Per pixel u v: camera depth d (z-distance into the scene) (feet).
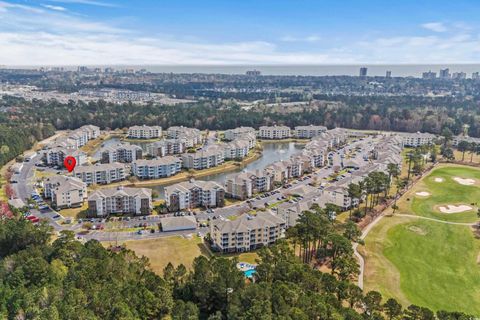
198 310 395.96
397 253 575.79
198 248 586.86
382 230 651.25
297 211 653.30
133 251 516.32
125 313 353.72
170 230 641.81
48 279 422.82
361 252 573.33
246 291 389.19
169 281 450.30
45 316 344.49
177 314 375.45
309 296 391.24
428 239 625.41
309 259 549.95
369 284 492.54
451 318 370.53
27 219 619.67
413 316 381.40
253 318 350.84
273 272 447.42
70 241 508.12
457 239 627.46
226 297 414.41
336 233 560.20
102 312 369.71
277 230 603.26
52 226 599.16
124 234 627.87
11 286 416.67
